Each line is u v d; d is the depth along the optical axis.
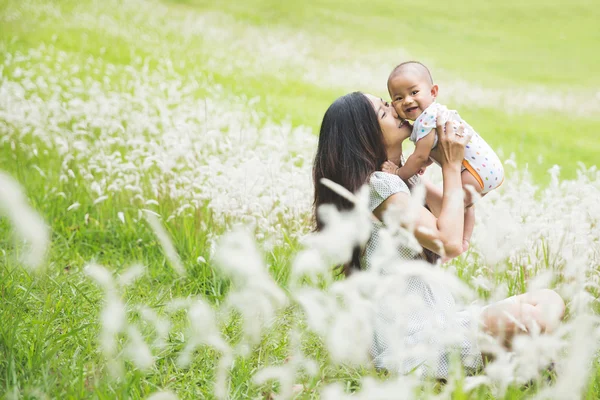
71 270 4.63
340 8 30.61
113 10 21.50
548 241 4.32
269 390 2.94
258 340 3.17
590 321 2.28
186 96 10.21
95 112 7.33
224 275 4.35
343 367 3.07
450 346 2.84
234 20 24.77
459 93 18.23
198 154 5.88
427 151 3.41
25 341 3.11
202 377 3.04
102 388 2.63
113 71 11.71
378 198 3.13
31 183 6.23
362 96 3.34
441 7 33.56
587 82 22.12
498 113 16.67
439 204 3.60
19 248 4.61
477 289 3.84
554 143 13.54
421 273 2.21
